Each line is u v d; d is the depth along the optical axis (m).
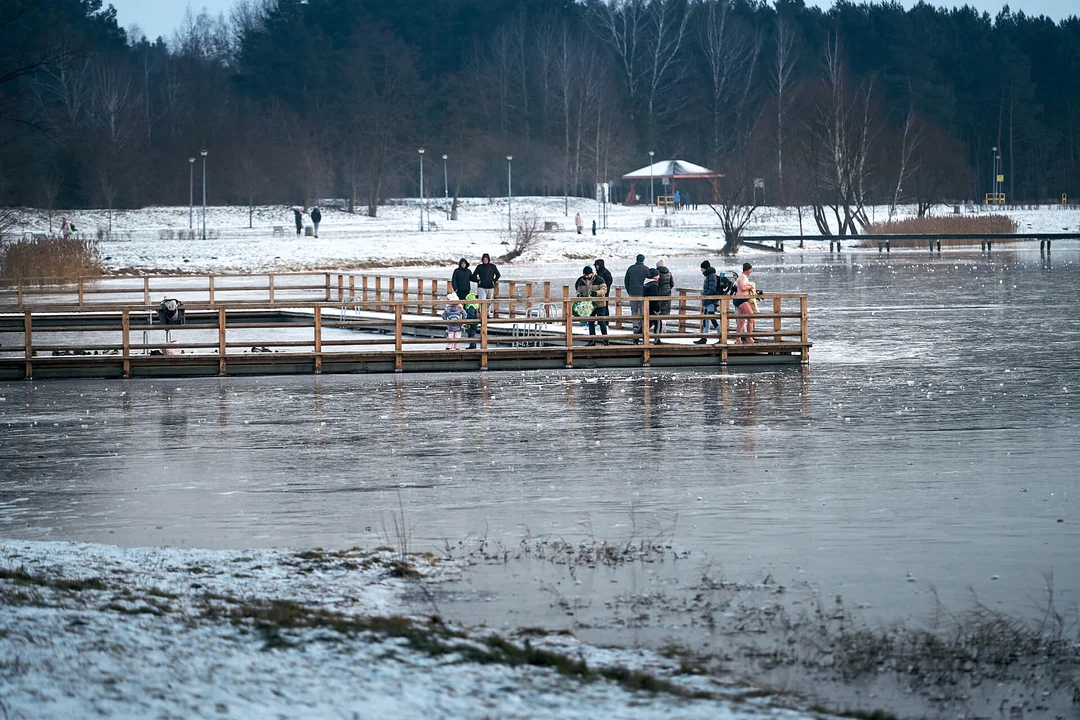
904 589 23.88
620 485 33.72
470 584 24.02
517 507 31.28
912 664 19.47
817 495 32.12
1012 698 18.16
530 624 21.45
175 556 25.34
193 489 33.81
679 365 61.50
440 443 40.50
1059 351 64.81
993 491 32.28
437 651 18.33
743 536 28.05
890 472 34.84
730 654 19.95
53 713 14.47
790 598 23.25
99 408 48.97
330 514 30.73
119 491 33.62
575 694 16.64
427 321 74.62
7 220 165.75
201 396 52.31
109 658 16.83
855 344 69.38
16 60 142.62
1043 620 21.91
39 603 19.77
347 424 44.53
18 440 41.69
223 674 16.52
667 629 21.25
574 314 68.12
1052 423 42.78
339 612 21.30
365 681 16.66
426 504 31.73
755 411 46.31
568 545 27.31
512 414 46.38
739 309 62.75
